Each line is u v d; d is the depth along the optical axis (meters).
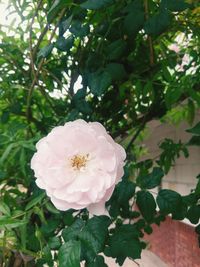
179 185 0.85
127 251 0.25
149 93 0.35
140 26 0.25
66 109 0.35
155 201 0.25
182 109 0.47
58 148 0.21
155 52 0.34
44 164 0.21
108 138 0.21
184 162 0.82
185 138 0.60
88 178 0.20
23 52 0.35
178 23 0.33
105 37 0.29
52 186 0.20
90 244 0.23
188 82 0.32
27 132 0.32
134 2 0.25
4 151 0.29
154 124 0.63
